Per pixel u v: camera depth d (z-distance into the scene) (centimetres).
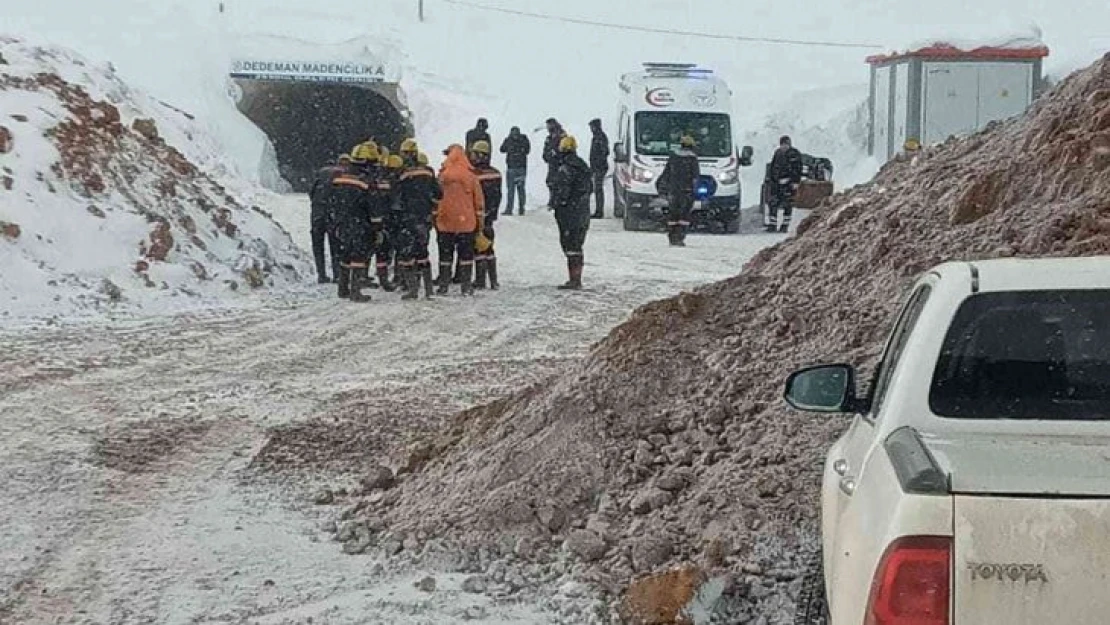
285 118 3475
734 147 2955
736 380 758
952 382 374
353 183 1784
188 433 1007
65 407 1093
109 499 820
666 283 1984
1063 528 282
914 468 311
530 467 730
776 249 1041
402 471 844
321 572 673
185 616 612
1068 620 278
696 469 698
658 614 573
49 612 621
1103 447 331
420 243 1802
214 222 2030
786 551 604
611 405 756
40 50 2286
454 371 1284
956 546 286
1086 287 391
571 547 650
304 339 1488
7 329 1505
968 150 1010
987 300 391
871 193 1069
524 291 1891
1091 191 784
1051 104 945
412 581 654
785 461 663
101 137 1995
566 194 1880
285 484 858
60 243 1766
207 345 1437
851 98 3797
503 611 608
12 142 1861
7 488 841
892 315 750
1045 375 373
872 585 300
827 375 480
